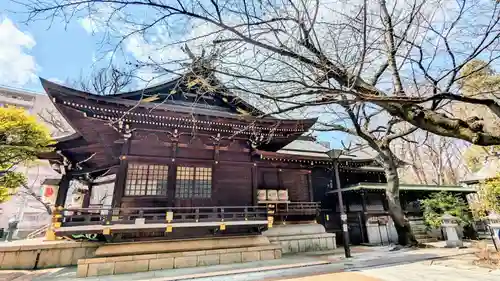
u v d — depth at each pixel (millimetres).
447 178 29812
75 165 13164
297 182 14906
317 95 3152
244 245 10930
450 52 3227
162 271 8891
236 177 12141
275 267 9219
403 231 13523
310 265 9562
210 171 11695
